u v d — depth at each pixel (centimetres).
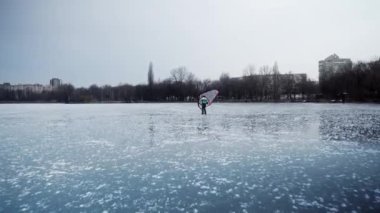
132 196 753
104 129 2141
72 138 1712
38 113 4400
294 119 2750
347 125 2198
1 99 14275
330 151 1258
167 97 11312
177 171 971
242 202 705
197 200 721
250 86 9588
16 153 1290
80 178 909
